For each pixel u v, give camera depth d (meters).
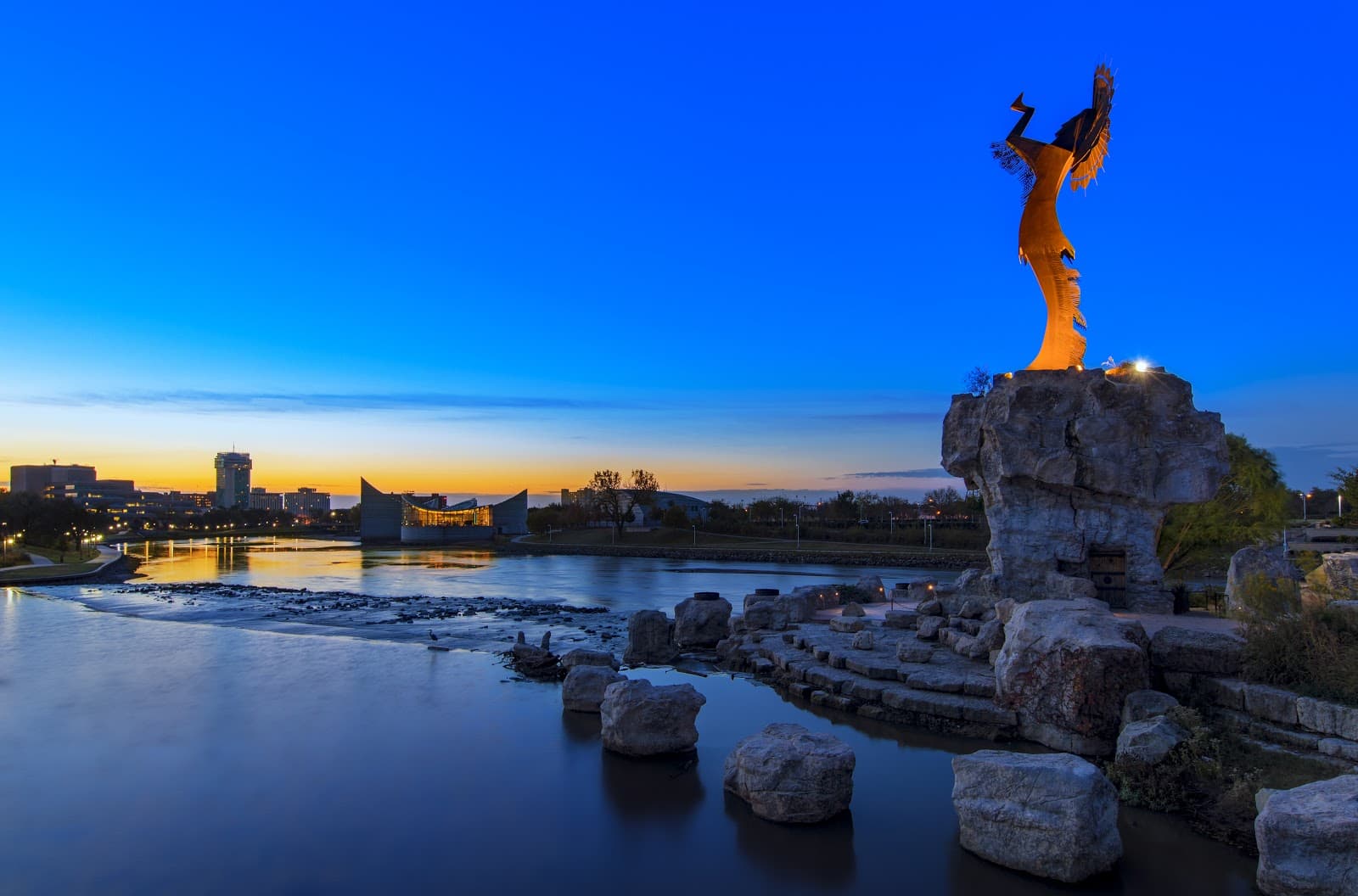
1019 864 10.38
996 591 21.72
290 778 14.34
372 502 165.88
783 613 26.05
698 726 17.03
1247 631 14.76
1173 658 14.88
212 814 12.70
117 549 124.69
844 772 12.28
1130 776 12.59
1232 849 10.71
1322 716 12.18
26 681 22.70
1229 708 13.84
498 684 22.08
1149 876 10.10
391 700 20.16
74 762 15.32
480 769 14.77
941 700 16.38
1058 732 14.55
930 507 134.62
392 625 35.66
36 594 53.41
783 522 134.00
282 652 27.84
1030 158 23.66
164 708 19.47
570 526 164.25
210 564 92.62
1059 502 21.98
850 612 25.56
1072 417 21.95
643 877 10.44
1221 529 29.89
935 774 13.92
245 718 18.44
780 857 10.98
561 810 12.74
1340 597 15.28
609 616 39.94
